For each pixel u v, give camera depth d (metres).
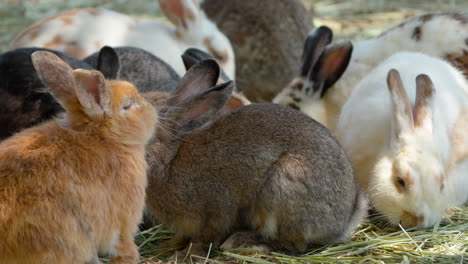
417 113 7.50
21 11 15.80
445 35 9.80
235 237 6.84
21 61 7.59
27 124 7.39
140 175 5.70
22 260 5.17
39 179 5.21
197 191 6.73
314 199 6.64
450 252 6.79
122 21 11.16
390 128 7.77
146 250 7.05
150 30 11.12
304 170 6.60
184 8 11.02
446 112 8.12
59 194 5.23
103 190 5.43
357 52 10.18
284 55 12.59
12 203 5.12
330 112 9.84
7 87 7.48
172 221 6.91
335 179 6.72
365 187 7.95
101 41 10.76
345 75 9.88
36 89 7.41
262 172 6.64
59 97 5.48
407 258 6.61
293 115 6.91
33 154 5.29
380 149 7.78
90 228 5.39
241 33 12.52
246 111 6.95
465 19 10.01
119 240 5.69
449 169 8.07
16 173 5.20
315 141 6.73
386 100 8.14
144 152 6.14
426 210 7.22
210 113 6.89
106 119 5.50
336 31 14.78
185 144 6.83
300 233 6.71
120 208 5.57
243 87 12.62
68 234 5.26
